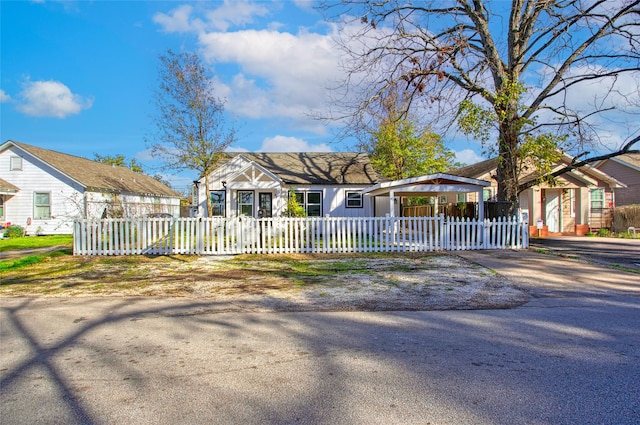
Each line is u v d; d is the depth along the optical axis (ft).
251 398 11.77
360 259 41.96
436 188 53.57
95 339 17.39
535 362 14.21
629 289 26.61
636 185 90.74
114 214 97.19
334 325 19.03
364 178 83.20
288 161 91.04
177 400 11.69
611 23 47.50
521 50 52.54
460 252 45.78
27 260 40.65
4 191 81.41
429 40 54.60
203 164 78.43
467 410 10.91
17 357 15.33
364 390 12.18
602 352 15.12
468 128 49.49
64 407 11.34
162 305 23.34
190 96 76.23
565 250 48.85
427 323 19.24
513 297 24.59
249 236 46.83
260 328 18.66
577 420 10.34
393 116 65.57
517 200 51.31
